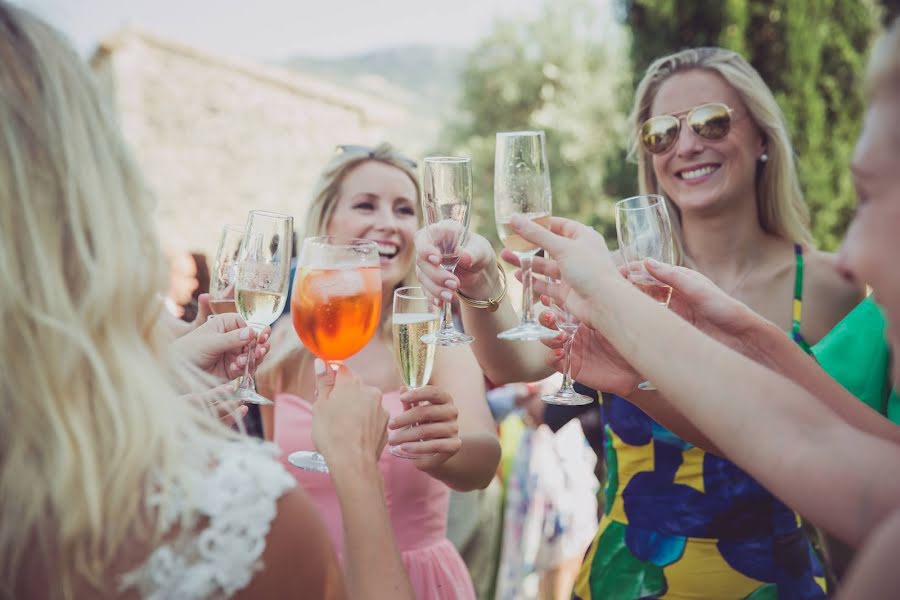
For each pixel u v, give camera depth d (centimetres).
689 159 261
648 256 181
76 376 104
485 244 217
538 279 191
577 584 247
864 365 213
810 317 260
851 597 87
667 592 230
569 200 1759
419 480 246
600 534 244
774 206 267
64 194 105
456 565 255
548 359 195
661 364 121
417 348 195
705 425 115
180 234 1708
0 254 102
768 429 110
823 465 105
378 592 137
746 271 269
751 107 258
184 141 1703
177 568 104
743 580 225
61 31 111
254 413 297
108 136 110
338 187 285
